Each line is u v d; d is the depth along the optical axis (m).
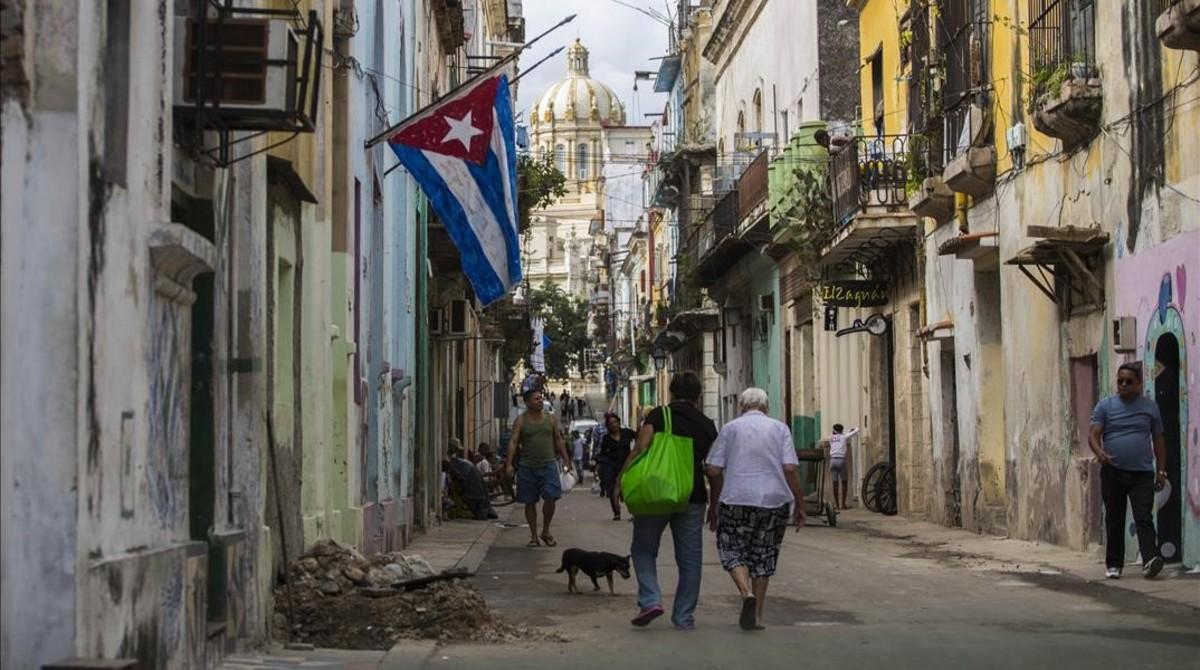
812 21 35.62
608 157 106.25
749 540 11.93
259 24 8.83
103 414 6.97
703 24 54.97
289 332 12.98
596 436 47.09
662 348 66.50
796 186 31.05
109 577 6.89
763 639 11.19
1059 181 19.20
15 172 6.43
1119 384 15.12
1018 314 21.06
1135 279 16.69
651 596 12.02
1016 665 9.72
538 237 147.50
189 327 8.78
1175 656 10.03
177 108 8.73
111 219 7.13
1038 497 20.33
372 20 19.80
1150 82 16.14
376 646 10.98
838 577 15.96
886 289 29.05
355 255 17.88
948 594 14.24
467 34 39.91
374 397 19.33
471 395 46.62
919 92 25.56
